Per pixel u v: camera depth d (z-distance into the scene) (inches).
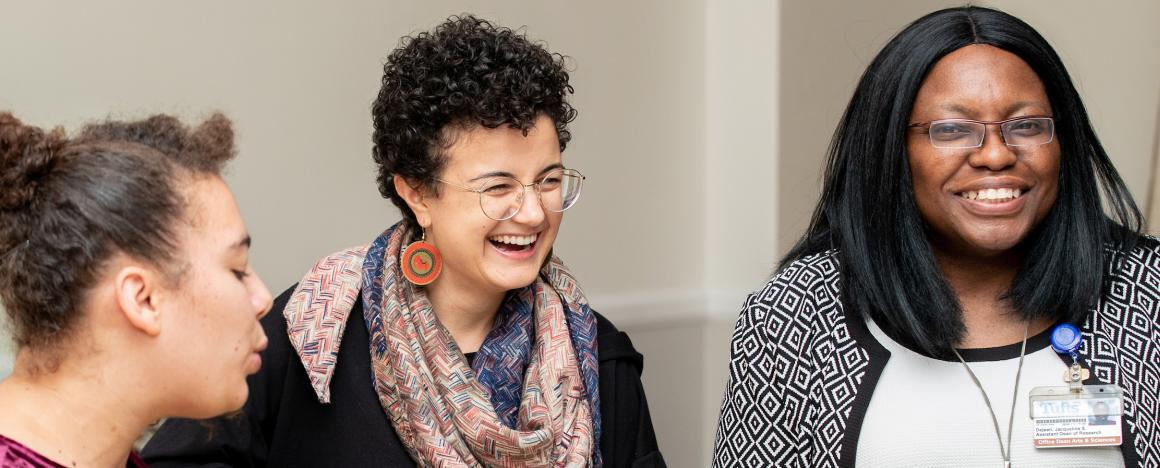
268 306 44.3
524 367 60.4
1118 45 118.5
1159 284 55.7
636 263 120.9
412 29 103.3
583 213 115.9
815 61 119.6
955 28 54.2
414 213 58.3
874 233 56.7
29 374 39.2
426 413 56.4
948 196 54.2
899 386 56.2
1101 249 55.6
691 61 122.7
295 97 97.5
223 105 94.0
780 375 58.9
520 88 52.6
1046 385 54.7
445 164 54.1
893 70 55.2
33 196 38.1
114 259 38.2
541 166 54.5
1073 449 53.9
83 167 38.5
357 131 101.6
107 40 88.8
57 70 87.2
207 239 40.6
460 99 51.9
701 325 126.0
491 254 55.7
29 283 37.7
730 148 123.0
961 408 54.9
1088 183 55.8
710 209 126.3
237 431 55.7
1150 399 53.9
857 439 55.7
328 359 56.6
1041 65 53.7
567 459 57.8
